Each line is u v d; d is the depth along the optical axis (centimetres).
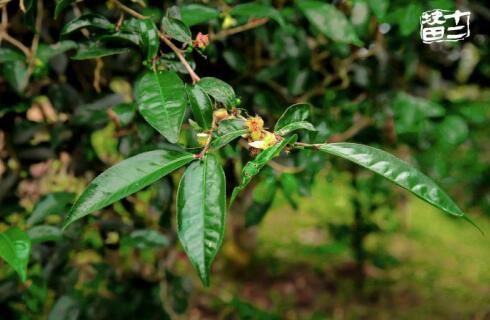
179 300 145
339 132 146
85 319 122
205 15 90
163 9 99
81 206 67
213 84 74
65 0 80
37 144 119
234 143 90
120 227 114
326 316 337
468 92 173
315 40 137
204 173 68
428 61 150
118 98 110
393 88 147
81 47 87
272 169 118
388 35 135
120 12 91
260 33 121
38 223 100
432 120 132
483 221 485
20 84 97
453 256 425
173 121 71
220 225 66
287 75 128
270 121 126
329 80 141
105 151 142
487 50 142
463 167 217
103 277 126
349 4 120
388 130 167
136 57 86
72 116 108
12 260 74
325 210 488
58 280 117
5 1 90
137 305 136
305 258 417
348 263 405
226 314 225
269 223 496
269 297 358
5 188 119
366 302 352
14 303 125
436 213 526
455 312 341
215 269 386
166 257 151
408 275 388
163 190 115
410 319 333
